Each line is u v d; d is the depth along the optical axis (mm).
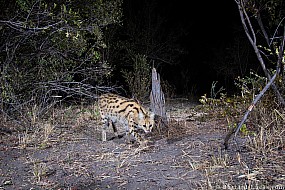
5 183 2322
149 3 6848
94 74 4711
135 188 2182
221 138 2992
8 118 3750
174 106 5262
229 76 7098
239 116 3477
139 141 3039
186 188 2135
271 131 2947
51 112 4129
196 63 7598
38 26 3854
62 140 3230
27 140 3158
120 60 6238
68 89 4164
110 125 3779
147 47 6727
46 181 2350
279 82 3186
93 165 2590
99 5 4027
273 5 3160
